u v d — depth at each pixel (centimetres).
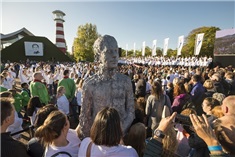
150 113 366
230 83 572
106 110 151
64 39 4472
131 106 223
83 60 4666
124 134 218
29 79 1229
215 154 111
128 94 221
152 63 2802
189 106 382
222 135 132
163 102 362
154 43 2945
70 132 208
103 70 212
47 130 165
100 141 142
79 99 567
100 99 206
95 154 144
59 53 3725
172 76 883
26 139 459
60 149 169
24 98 521
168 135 171
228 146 129
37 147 202
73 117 580
